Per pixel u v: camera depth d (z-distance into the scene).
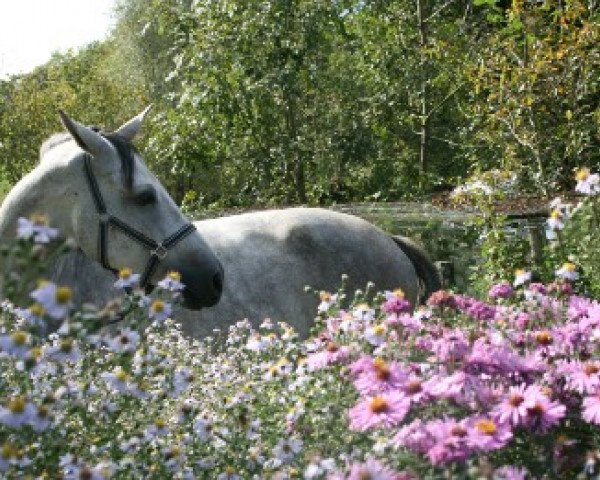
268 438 2.78
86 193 4.21
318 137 14.25
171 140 12.97
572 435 2.60
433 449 2.12
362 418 2.27
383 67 14.14
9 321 2.49
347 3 13.34
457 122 15.20
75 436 2.66
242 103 12.11
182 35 12.91
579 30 8.48
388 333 2.92
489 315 3.26
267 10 11.97
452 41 12.70
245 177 13.66
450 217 8.10
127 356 2.70
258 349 3.42
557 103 8.41
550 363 2.79
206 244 4.46
